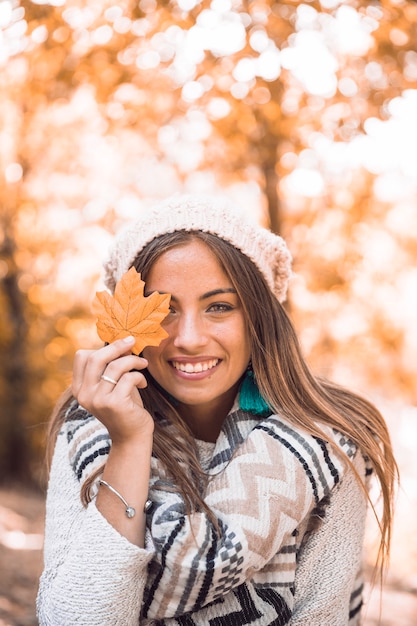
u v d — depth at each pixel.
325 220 4.93
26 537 5.18
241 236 1.65
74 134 5.18
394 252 5.16
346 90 3.63
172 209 1.63
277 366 1.68
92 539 1.46
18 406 8.18
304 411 1.67
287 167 4.39
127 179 5.35
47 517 1.63
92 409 1.50
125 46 3.44
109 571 1.44
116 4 3.27
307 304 5.29
